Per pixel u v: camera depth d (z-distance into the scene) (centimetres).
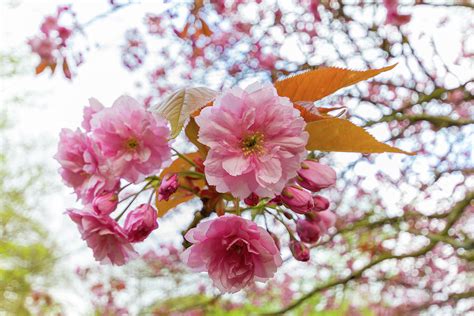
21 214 993
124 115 135
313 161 141
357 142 133
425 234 452
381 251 571
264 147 125
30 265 905
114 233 136
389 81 504
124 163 135
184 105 130
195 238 129
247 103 125
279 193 126
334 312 708
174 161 155
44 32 399
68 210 139
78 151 137
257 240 127
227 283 130
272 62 518
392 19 452
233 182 125
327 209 168
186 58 566
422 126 532
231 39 556
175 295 638
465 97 474
